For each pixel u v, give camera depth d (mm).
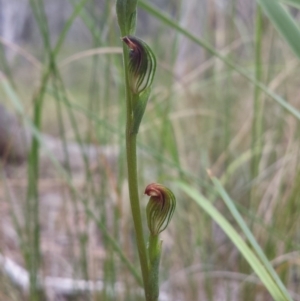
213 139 708
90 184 536
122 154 515
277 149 635
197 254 588
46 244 650
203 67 641
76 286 527
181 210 643
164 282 587
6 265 587
